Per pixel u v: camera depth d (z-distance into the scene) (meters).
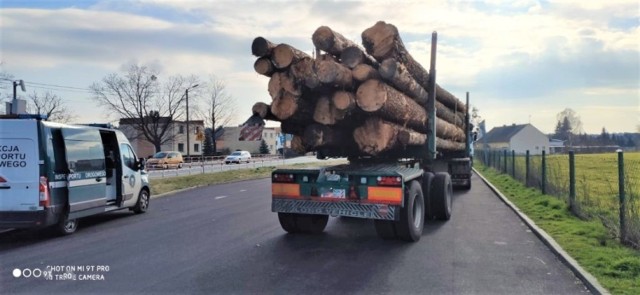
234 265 6.79
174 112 68.19
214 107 79.69
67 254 7.61
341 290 5.64
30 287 5.89
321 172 8.34
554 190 13.08
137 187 12.15
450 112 14.26
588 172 22.88
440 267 6.66
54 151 9.09
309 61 7.51
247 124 8.60
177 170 34.97
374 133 8.17
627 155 26.53
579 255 6.95
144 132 68.06
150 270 6.57
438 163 14.12
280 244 8.20
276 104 7.86
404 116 8.75
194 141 85.12
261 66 7.86
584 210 10.17
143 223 10.70
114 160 11.27
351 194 8.12
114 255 7.49
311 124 8.32
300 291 5.61
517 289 5.70
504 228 9.70
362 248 7.88
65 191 9.29
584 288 5.73
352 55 7.48
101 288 5.81
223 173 30.62
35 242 8.62
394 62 7.53
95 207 10.16
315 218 9.13
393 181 7.89
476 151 46.91
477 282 5.96
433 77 10.34
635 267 6.19
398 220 7.91
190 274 6.35
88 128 10.14
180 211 12.83
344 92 7.60
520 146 101.12
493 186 18.62
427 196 10.31
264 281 6.01
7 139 8.85
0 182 8.80
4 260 7.24
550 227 9.22
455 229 9.62
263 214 11.95
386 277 6.17
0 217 8.73
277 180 8.61
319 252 7.59
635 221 7.47
